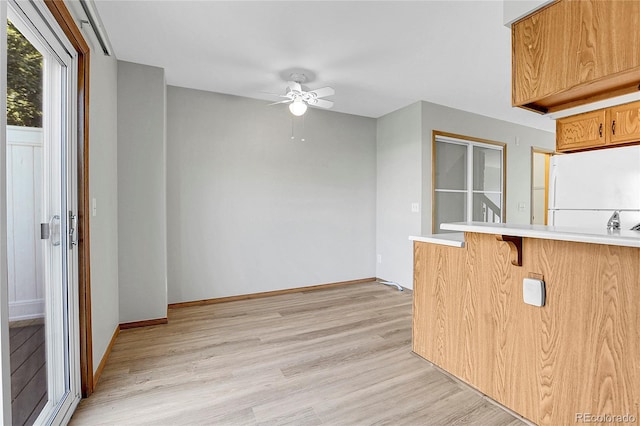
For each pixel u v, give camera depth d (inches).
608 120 94.0
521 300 61.5
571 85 58.9
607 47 54.1
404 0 75.8
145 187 110.5
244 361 85.2
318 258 163.2
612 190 130.3
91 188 74.4
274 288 151.6
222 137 139.3
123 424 60.3
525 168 191.6
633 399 46.5
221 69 114.7
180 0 75.9
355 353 89.8
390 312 125.6
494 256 66.6
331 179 166.4
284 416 62.6
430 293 83.1
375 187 180.1
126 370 80.4
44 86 58.4
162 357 87.4
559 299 55.5
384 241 173.8
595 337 50.8
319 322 114.5
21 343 53.6
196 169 134.5
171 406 65.7
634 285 46.5
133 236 108.7
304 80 123.9
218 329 107.9
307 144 159.2
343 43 96.7
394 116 165.9
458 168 165.5
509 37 92.8
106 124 90.9
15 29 49.3
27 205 54.9
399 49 100.0
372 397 68.7
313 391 71.1
